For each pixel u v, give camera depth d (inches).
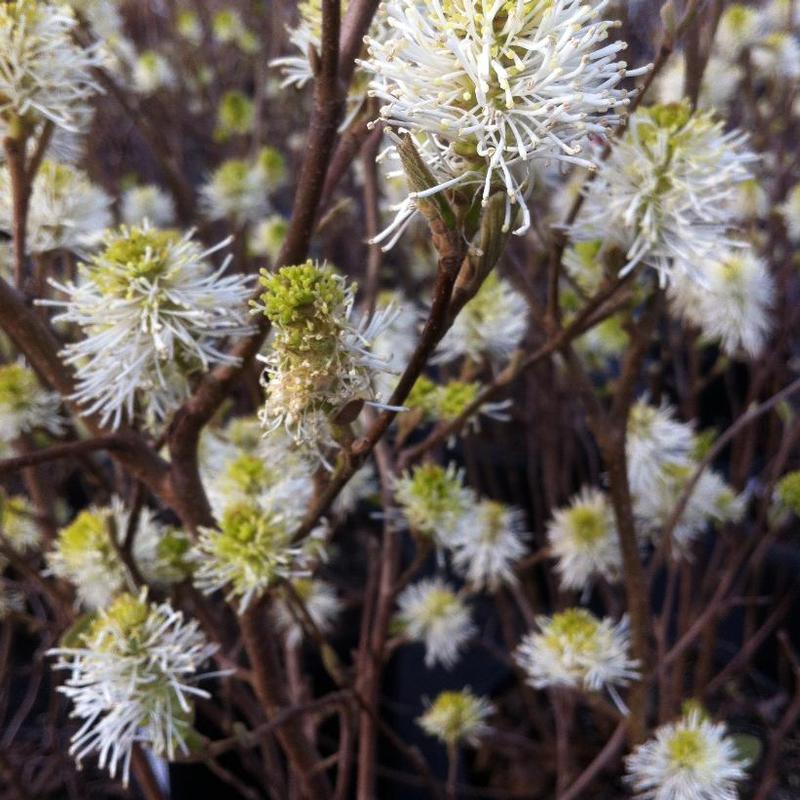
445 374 16.4
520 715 17.8
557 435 19.2
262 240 19.3
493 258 6.8
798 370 21.3
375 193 12.6
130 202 19.1
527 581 17.6
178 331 8.6
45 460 8.8
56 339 10.0
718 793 10.8
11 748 16.6
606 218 9.5
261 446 10.6
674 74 15.7
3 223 10.5
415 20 6.5
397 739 12.8
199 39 27.6
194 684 12.8
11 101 9.1
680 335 19.2
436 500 10.6
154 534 11.8
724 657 19.1
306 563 10.3
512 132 6.6
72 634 10.4
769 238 18.1
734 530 16.6
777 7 18.2
